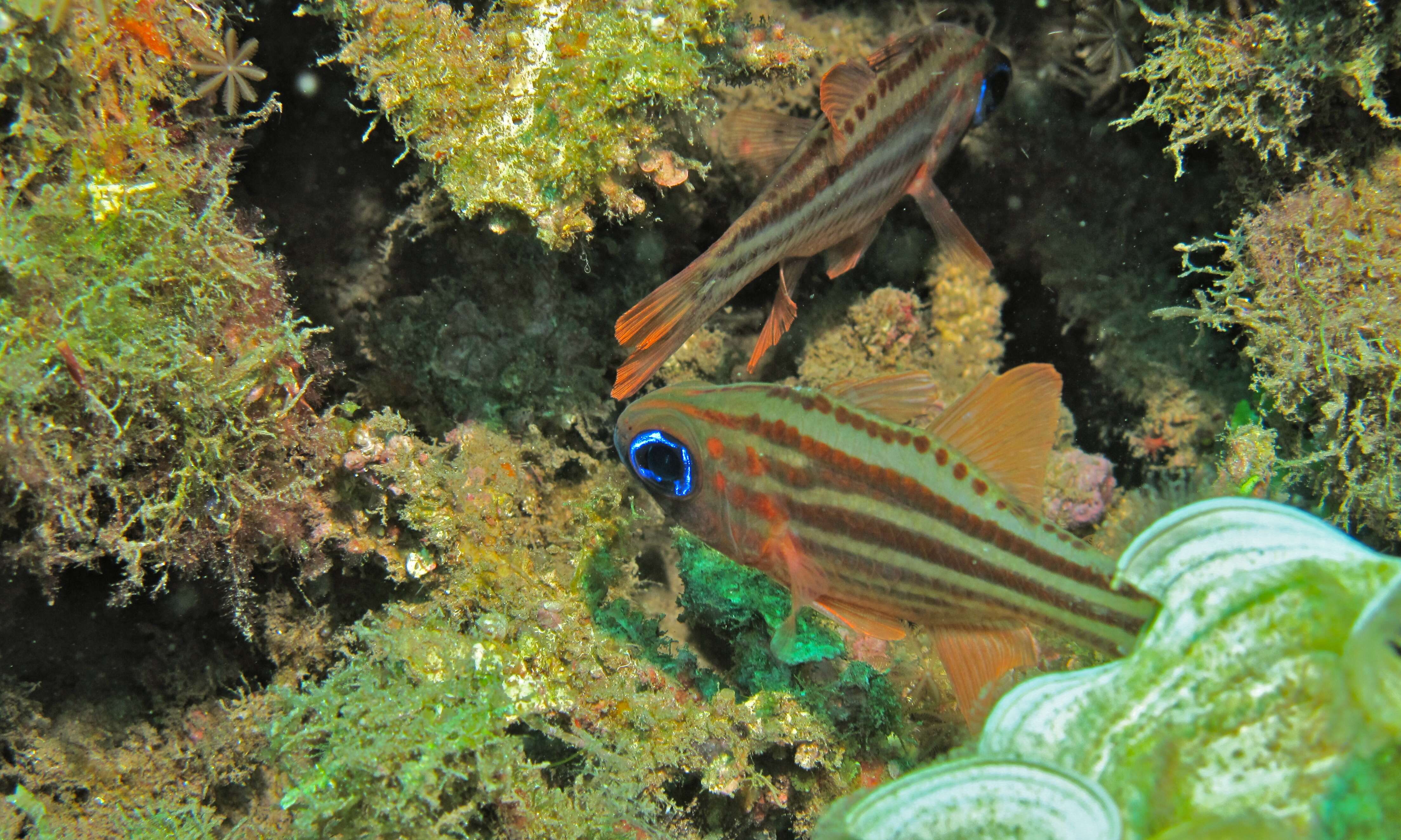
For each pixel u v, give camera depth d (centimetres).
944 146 19
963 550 14
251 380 18
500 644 18
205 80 17
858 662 18
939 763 13
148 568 19
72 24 16
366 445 19
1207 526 14
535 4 18
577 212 18
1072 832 13
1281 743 13
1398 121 18
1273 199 19
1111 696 13
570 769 18
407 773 16
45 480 17
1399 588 12
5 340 16
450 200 19
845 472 15
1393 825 12
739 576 19
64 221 16
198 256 17
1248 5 18
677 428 15
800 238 18
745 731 18
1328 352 18
